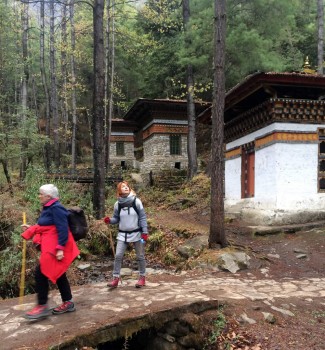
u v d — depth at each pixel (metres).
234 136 17.53
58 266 4.82
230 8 21.81
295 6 23.59
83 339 4.38
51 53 28.53
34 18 42.28
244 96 14.28
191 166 23.94
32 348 3.99
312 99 14.41
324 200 13.92
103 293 6.32
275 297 6.71
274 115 13.66
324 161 14.27
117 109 43.88
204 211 18.03
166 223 14.92
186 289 6.82
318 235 11.85
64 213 4.90
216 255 9.35
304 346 5.11
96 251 13.27
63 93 31.88
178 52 23.09
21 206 11.49
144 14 26.44
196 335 5.33
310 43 32.06
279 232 12.48
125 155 35.38
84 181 20.88
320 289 7.41
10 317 5.06
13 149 18.36
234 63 22.69
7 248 9.26
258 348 5.07
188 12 22.73
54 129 28.05
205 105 27.12
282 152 13.69
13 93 41.66
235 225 14.35
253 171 15.95
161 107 28.09
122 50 37.06
